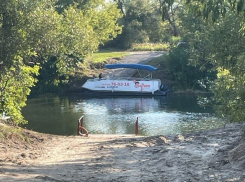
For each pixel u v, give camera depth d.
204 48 13.44
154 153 13.56
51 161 12.64
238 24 10.64
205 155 11.97
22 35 13.52
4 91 17.58
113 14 50.81
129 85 45.41
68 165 11.69
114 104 38.66
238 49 10.62
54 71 45.62
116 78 47.28
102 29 47.75
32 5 13.37
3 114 20.05
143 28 73.69
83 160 12.80
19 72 14.59
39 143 17.47
